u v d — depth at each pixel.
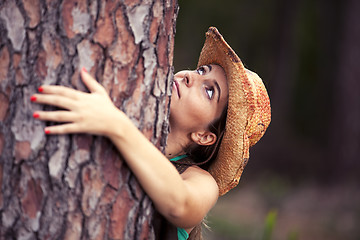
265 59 23.78
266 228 3.64
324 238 10.19
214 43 2.95
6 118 1.94
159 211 2.20
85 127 1.92
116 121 1.96
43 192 1.94
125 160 2.04
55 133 1.91
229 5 23.53
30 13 1.92
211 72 2.90
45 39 1.93
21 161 1.93
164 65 2.22
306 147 19.52
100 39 1.99
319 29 22.12
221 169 2.93
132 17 2.06
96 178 2.01
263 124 3.02
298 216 11.60
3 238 1.96
